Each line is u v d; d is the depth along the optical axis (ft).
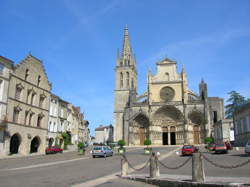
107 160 101.91
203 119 231.71
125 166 55.21
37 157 121.08
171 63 258.78
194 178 40.37
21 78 143.33
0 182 45.65
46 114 165.99
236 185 34.96
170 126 246.88
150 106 246.06
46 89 167.43
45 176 54.49
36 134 154.61
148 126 247.70
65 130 199.82
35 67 156.97
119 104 275.18
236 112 178.91
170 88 251.80
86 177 53.72
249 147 96.12
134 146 235.40
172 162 85.92
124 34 313.32
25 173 59.82
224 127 203.10
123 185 43.93
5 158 112.68
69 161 98.17
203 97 238.68
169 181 42.63
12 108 135.03
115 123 269.03
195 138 236.02
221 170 58.49
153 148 194.29
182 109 239.50
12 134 133.80
